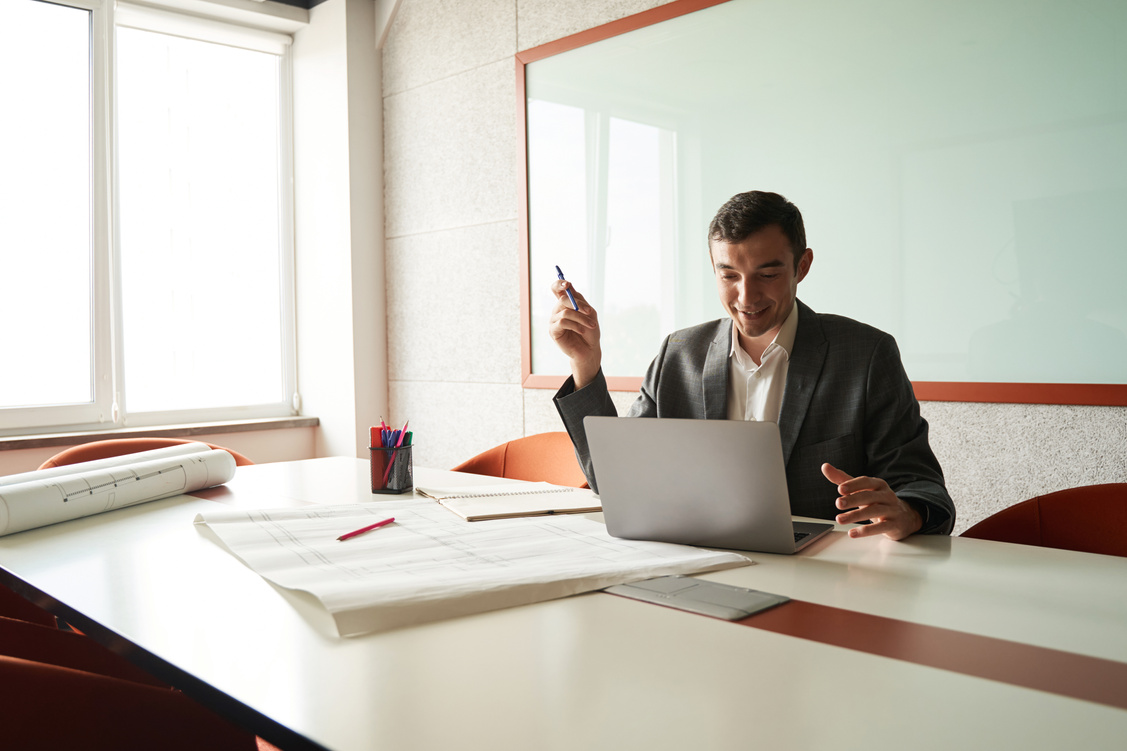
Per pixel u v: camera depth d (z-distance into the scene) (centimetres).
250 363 383
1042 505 133
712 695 58
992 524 136
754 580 89
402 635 72
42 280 318
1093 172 190
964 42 208
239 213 378
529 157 315
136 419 343
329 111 372
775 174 246
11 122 310
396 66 368
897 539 108
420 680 61
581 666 64
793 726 53
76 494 126
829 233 236
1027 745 50
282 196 389
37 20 315
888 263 224
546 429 315
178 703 84
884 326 226
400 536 109
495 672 63
